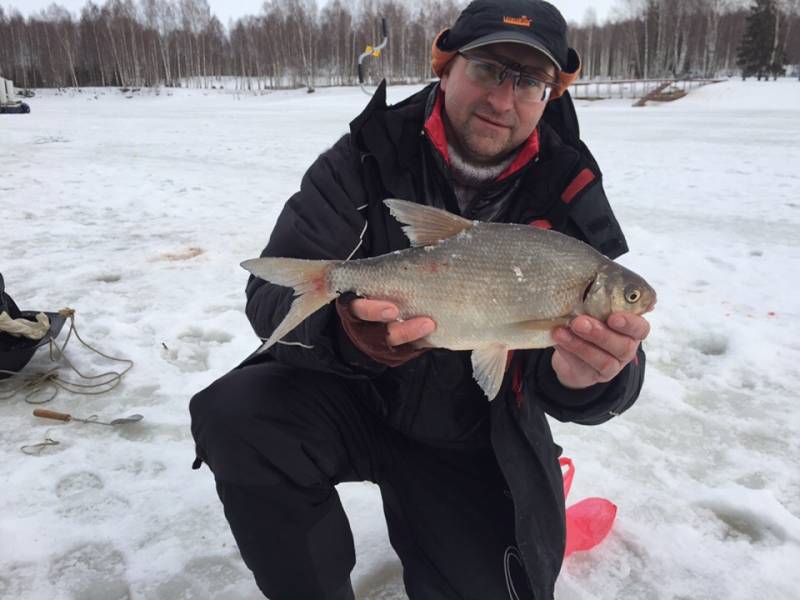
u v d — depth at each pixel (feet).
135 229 25.23
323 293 6.04
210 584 7.70
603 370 5.84
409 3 258.16
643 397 12.37
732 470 10.16
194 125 77.87
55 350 13.73
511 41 6.61
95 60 262.47
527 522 6.84
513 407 7.13
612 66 252.83
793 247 22.00
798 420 11.52
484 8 6.93
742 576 7.95
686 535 8.64
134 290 17.93
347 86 213.25
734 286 18.16
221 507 9.05
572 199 7.31
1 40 251.60
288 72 247.91
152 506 9.04
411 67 230.89
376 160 7.14
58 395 12.07
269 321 6.73
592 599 7.57
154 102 174.29
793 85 139.33
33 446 10.36
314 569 6.52
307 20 259.19
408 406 7.27
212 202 31.04
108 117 94.38
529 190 7.57
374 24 232.53
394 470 7.64
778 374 13.12
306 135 64.18
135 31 261.44
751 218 26.50
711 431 11.26
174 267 20.15
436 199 7.45
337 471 7.18
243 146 54.19
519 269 6.08
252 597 7.52
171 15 288.10
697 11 229.66
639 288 5.95
